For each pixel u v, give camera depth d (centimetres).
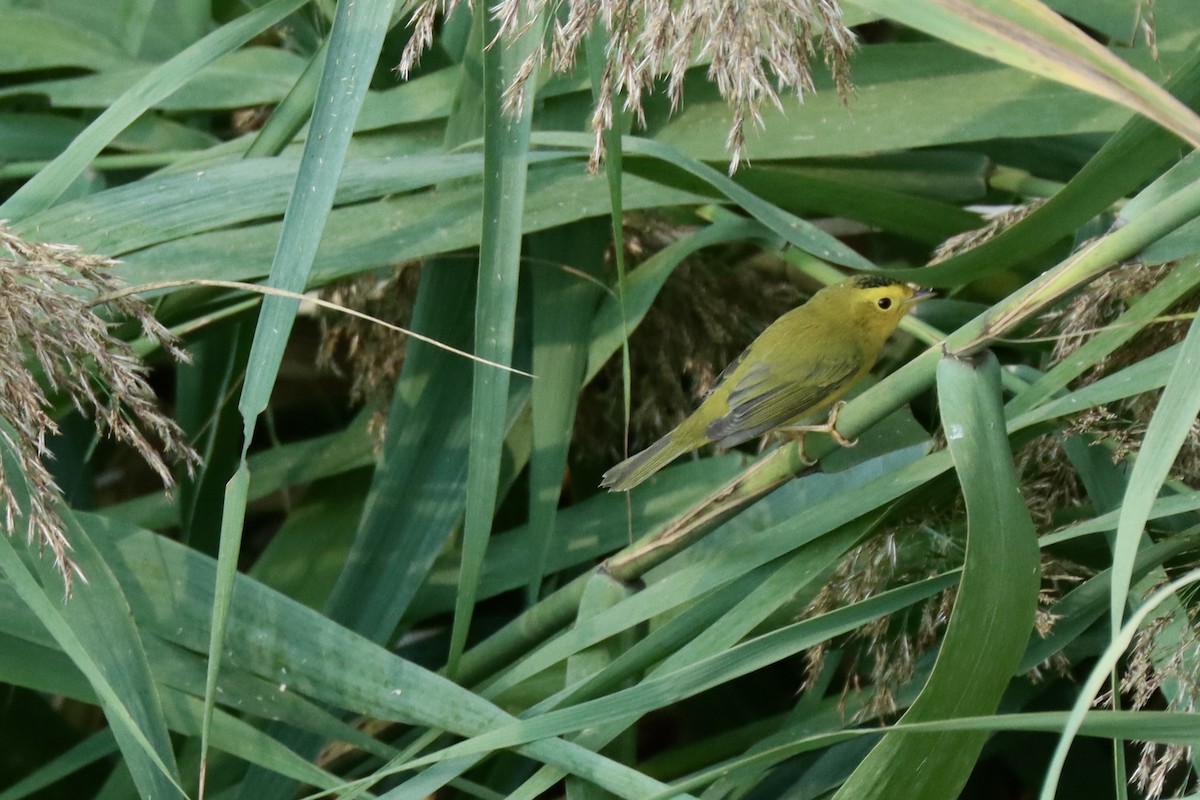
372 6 305
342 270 312
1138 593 308
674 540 308
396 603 312
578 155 312
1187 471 308
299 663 307
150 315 304
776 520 313
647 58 302
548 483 313
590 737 306
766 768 309
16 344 303
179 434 304
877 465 313
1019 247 308
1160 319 304
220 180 311
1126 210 303
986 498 302
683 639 306
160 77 309
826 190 314
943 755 302
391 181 311
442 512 313
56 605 305
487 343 307
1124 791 301
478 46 314
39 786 311
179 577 308
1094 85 298
